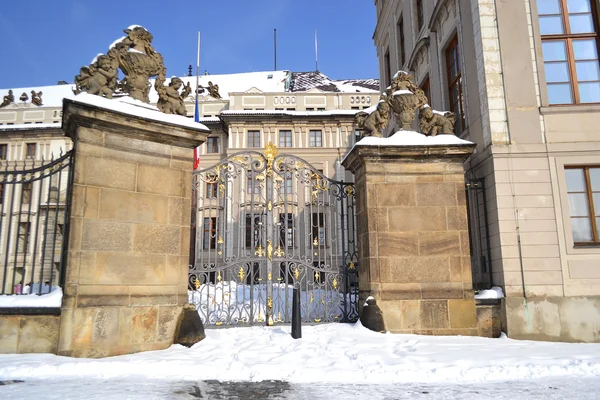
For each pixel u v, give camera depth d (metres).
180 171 8.47
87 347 7.08
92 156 7.55
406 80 10.00
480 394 5.27
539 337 8.74
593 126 9.74
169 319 7.94
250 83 44.97
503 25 10.23
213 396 5.16
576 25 10.38
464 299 8.95
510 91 9.88
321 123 33.38
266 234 9.88
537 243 9.20
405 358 6.75
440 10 13.07
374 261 8.98
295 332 8.19
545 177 9.48
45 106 38.12
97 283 7.32
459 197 9.27
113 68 8.13
